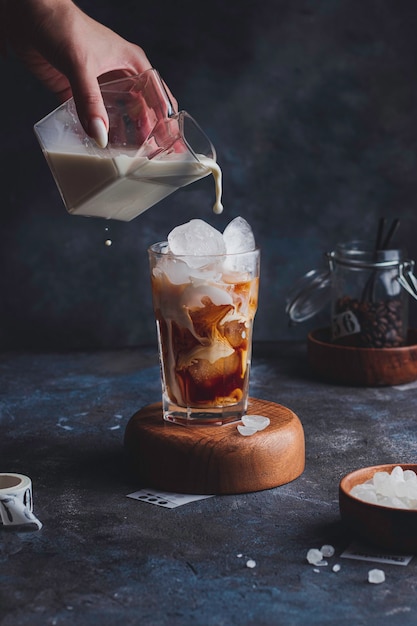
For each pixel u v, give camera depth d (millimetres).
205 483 994
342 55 1509
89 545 909
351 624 799
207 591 841
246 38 1499
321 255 1563
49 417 1211
